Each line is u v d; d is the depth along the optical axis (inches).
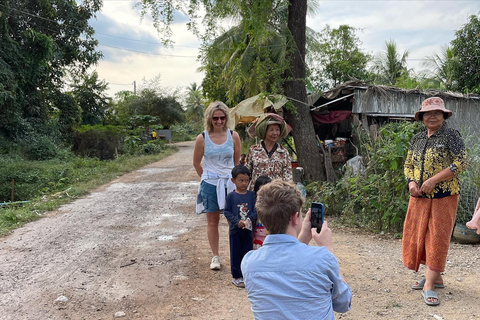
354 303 148.0
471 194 260.8
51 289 166.7
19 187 535.8
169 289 165.3
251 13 350.6
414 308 142.3
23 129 795.4
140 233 261.6
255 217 161.9
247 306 148.7
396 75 931.3
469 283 163.9
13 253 220.4
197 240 240.7
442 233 146.3
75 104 1007.6
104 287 168.4
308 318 70.3
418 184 153.4
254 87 613.3
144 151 1067.9
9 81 721.0
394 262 194.5
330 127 506.9
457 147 147.3
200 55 402.9
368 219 277.1
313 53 684.1
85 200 401.1
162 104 1595.7
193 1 329.7
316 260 72.9
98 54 983.6
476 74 601.6
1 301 155.2
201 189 182.2
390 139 284.5
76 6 940.0
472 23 609.6
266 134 171.9
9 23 792.9
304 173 386.3
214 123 175.9
